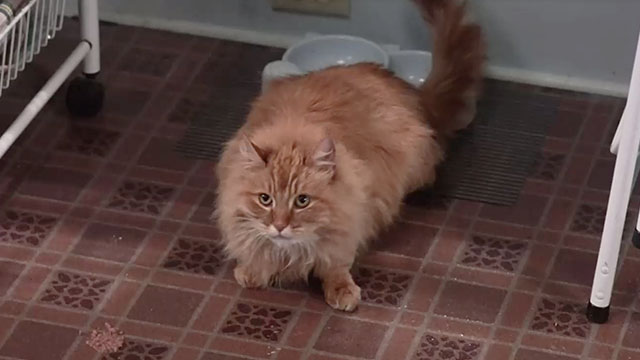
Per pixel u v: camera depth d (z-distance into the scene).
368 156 2.22
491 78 2.62
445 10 2.39
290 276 2.22
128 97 2.58
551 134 2.51
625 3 2.51
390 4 2.62
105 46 2.69
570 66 2.60
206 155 2.46
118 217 2.35
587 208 2.37
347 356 2.14
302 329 2.17
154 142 2.49
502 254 2.29
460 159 2.45
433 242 2.30
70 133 2.49
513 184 2.41
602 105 2.57
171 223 2.34
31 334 2.16
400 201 2.31
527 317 2.19
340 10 2.64
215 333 2.17
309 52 2.60
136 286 2.24
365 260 2.27
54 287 2.23
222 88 2.61
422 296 2.22
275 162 2.10
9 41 2.32
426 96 2.39
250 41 2.71
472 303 2.21
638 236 2.10
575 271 2.26
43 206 2.36
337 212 2.13
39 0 2.36
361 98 2.27
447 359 2.13
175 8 2.72
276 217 2.10
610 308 2.20
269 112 2.25
